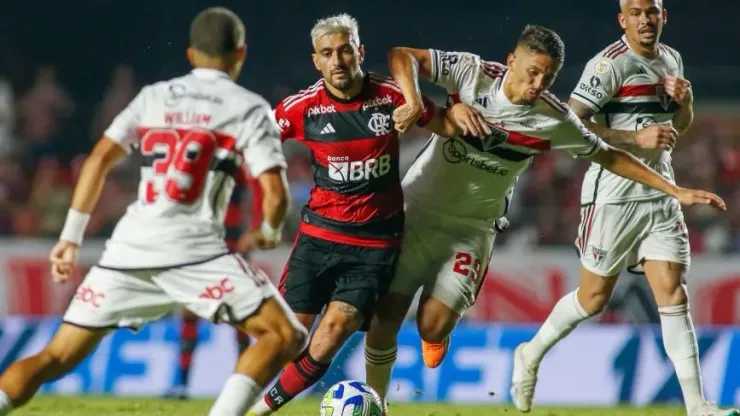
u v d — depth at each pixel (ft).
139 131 65.62
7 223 196.03
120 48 268.21
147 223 64.13
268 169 64.03
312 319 83.51
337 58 78.79
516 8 284.00
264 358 63.98
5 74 260.01
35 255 185.06
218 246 64.59
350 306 81.15
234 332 145.69
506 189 86.48
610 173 92.58
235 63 67.51
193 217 64.39
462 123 79.41
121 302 64.59
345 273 83.41
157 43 269.03
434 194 86.07
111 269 64.44
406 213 87.10
